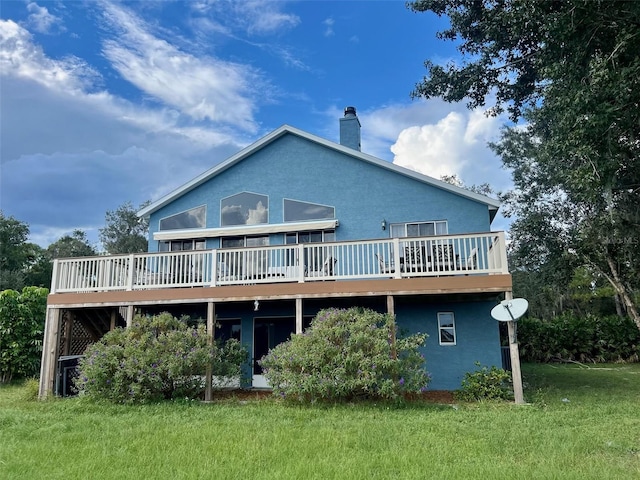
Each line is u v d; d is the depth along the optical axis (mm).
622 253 15766
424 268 10969
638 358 18516
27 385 11812
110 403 9023
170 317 10266
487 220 12539
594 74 8867
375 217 13102
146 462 5223
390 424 6910
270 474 4719
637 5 8938
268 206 13914
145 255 11047
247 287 10383
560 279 17656
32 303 14297
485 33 15250
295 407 8539
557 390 10570
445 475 4621
